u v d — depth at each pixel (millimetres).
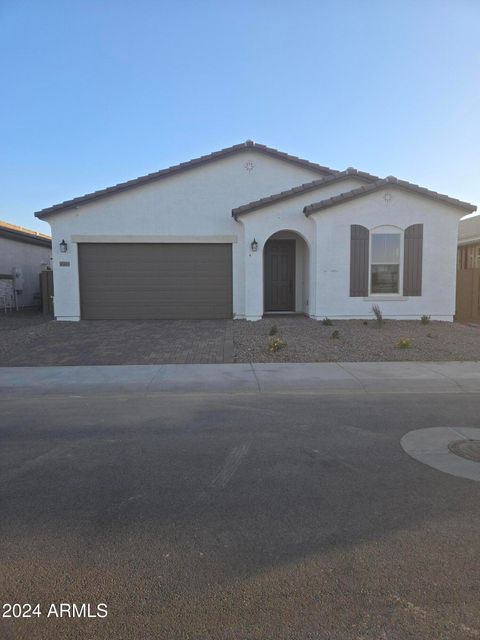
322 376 9008
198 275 16469
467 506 3988
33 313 21000
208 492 4285
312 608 2764
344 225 15336
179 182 16391
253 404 7359
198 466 4887
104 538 3525
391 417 6617
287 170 16719
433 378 8859
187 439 5727
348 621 2658
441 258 15516
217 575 3076
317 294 15477
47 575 3092
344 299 15500
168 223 16391
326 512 3900
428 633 2566
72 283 16219
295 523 3727
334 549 3363
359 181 15945
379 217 15312
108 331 13914
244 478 4586
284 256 17750
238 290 16500
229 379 8812
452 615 2703
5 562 3232
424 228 15414
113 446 5496
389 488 4344
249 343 11891
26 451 5344
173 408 7145
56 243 16156
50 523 3752
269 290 17828
